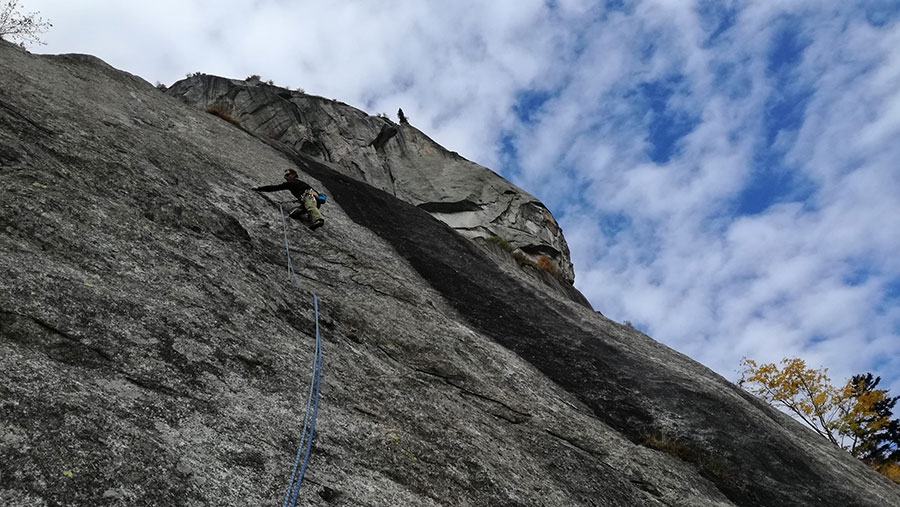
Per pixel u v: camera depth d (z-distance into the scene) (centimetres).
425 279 1569
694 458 1201
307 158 2164
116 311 643
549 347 1473
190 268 827
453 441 770
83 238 756
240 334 736
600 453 1022
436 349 1054
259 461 552
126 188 969
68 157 964
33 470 424
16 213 727
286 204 1465
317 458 601
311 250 1255
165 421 538
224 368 659
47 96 1291
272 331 793
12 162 836
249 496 505
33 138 960
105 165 1002
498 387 1066
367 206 1911
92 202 855
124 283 709
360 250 1457
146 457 484
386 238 1727
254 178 1552
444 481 687
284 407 653
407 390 848
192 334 680
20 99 1151
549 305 1778
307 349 802
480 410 941
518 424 967
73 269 682
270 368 705
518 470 797
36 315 574
